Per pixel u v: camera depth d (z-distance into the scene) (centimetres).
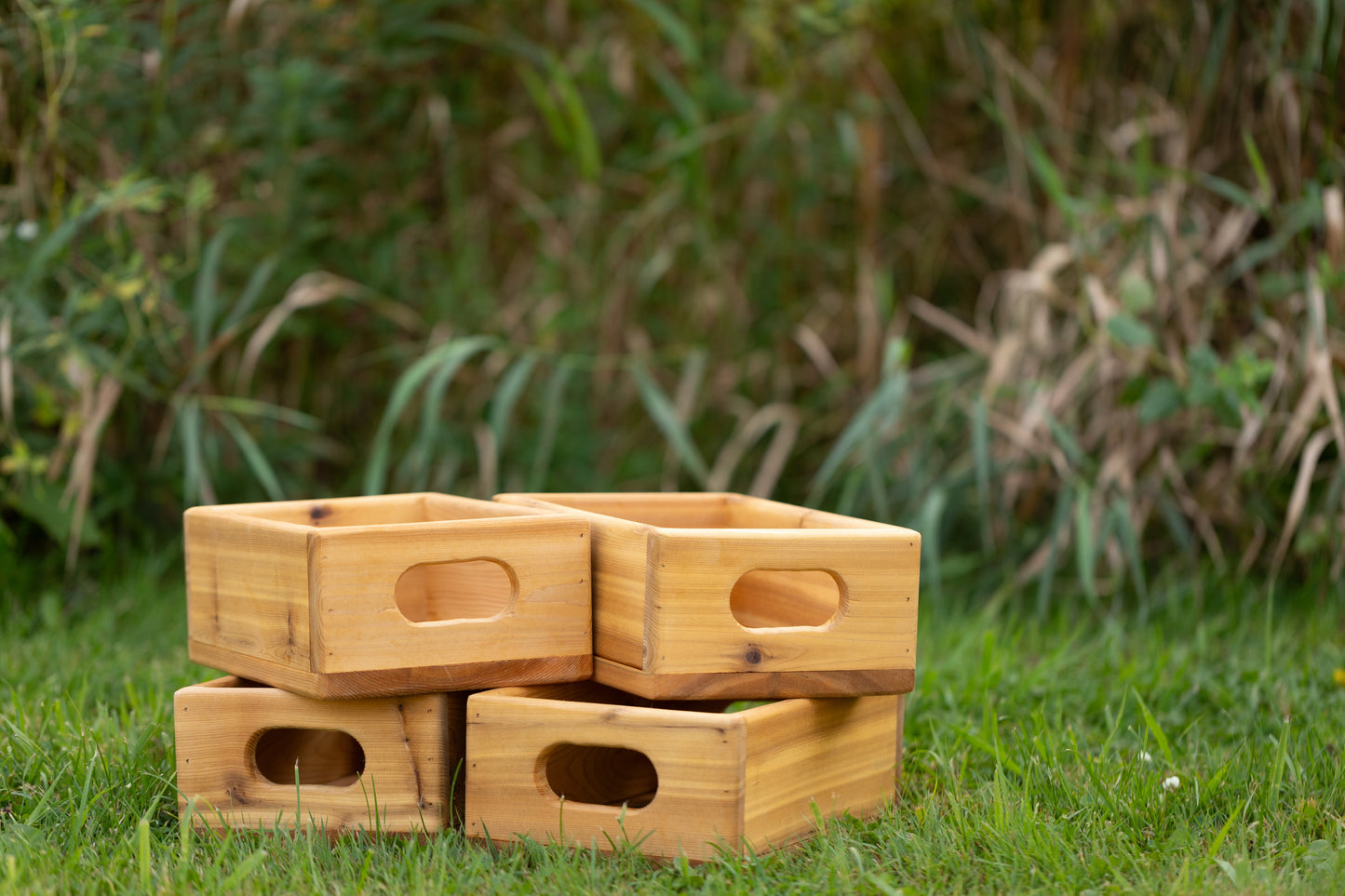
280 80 424
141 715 270
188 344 423
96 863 199
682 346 510
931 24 496
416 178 504
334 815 223
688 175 479
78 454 371
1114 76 468
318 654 211
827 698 226
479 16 503
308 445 461
